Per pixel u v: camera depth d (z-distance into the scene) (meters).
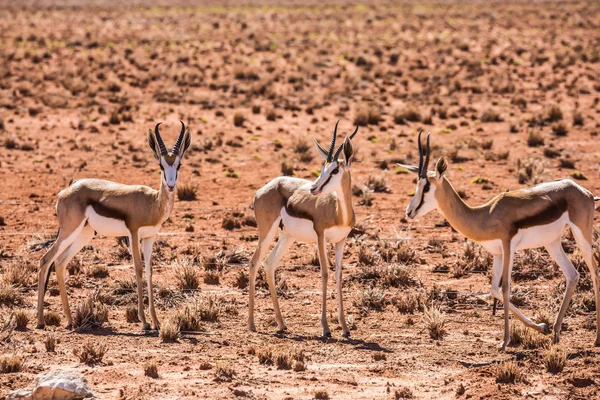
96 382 25.98
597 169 68.75
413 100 107.12
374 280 40.66
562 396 25.06
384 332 33.06
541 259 42.66
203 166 70.94
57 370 26.34
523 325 32.06
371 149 78.19
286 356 28.36
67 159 72.94
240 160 73.75
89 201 32.84
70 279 40.16
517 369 26.98
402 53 153.50
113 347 30.23
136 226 32.56
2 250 44.53
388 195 60.72
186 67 134.00
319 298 38.25
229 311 36.00
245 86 114.56
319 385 26.23
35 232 49.72
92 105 102.81
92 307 33.56
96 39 167.88
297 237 33.25
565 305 30.84
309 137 84.06
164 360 28.61
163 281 40.44
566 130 85.88
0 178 65.12
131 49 152.25
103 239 48.69
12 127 87.94
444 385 26.31
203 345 30.77
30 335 31.58
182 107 101.81
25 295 37.81
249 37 176.38
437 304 36.84
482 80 124.81
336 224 32.06
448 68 134.88
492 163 72.44
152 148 33.28
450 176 67.06
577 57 143.25
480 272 42.00
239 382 26.30
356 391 25.70
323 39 174.50
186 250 46.03
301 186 33.41
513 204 30.02
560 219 30.12
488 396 24.86
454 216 30.44
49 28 199.62
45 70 130.25
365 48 155.88
